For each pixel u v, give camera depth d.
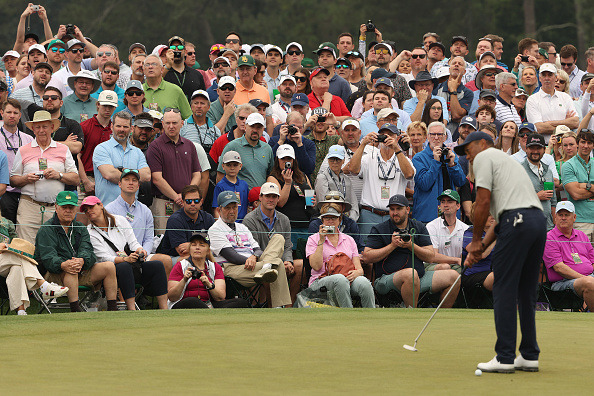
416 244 34.09
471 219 36.28
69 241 30.16
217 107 42.38
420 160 37.12
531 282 18.34
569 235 35.56
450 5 105.19
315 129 39.69
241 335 22.70
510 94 44.06
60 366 17.45
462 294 34.62
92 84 39.19
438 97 44.47
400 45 104.81
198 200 33.34
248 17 105.25
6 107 35.31
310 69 49.66
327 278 32.56
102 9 103.50
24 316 25.58
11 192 34.34
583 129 41.31
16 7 99.44
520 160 38.91
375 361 18.58
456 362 18.61
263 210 34.75
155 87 41.78
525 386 15.85
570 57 51.44
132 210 33.47
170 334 22.72
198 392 14.72
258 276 31.66
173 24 103.62
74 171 35.00
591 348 21.22
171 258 32.97
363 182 37.34
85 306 30.59
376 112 41.50
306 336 22.66
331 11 105.06
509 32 103.00
